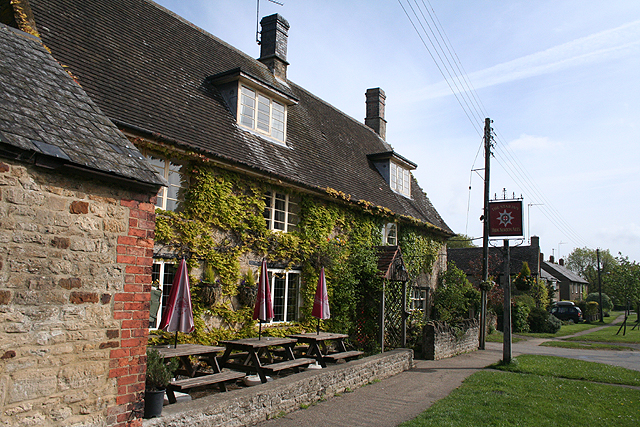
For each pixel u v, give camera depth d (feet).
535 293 131.85
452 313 67.36
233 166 32.83
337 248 43.98
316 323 41.06
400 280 47.83
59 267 14.32
